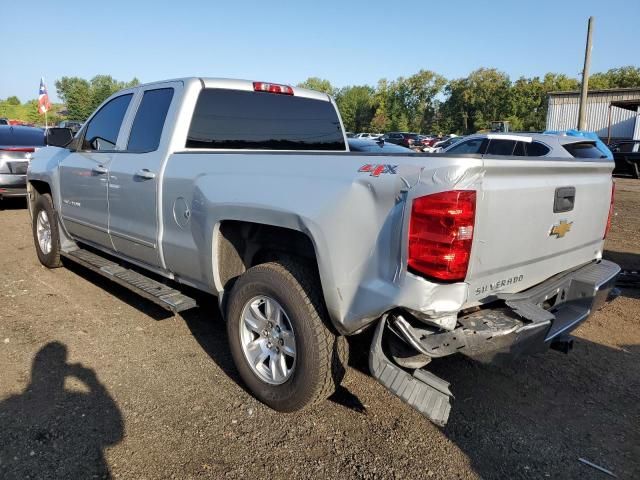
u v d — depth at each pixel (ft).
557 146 31.86
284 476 8.84
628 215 37.91
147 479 8.63
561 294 11.02
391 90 298.35
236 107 13.92
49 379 11.62
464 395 11.65
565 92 134.21
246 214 10.41
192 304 12.40
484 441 10.00
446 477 8.96
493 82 251.60
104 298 16.99
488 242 8.41
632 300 18.48
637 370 13.08
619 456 9.69
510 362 8.43
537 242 9.78
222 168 11.30
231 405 10.86
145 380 11.75
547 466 9.35
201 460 9.14
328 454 9.43
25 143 33.06
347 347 10.02
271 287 10.09
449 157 7.84
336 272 8.99
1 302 16.35
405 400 8.21
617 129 126.93
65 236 18.93
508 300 8.84
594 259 12.75
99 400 10.86
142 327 14.70
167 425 10.09
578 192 10.91
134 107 14.83
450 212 7.68
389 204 8.27
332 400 11.21
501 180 8.49
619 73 258.37
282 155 10.25
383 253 8.38
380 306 8.39
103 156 15.39
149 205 13.29
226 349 13.47
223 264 11.68
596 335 15.26
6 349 13.03
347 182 8.84
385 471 9.05
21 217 31.32
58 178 17.92
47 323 14.78
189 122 13.05
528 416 10.91
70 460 9.00
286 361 10.50
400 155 8.50
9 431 9.69
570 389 12.07
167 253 13.01
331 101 16.47
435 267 7.81
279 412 10.63
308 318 9.61
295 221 9.50
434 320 8.04
